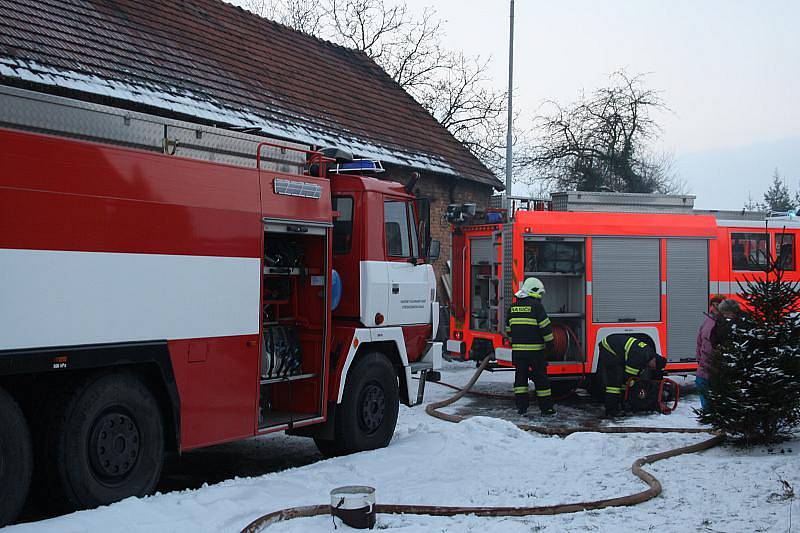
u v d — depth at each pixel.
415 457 8.26
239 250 7.13
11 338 5.34
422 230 9.68
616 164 34.97
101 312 5.91
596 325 12.59
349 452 8.60
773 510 5.85
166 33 15.02
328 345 8.28
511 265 12.32
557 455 8.47
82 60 11.86
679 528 5.55
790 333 8.04
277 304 8.31
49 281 5.57
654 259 12.99
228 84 15.01
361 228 8.82
